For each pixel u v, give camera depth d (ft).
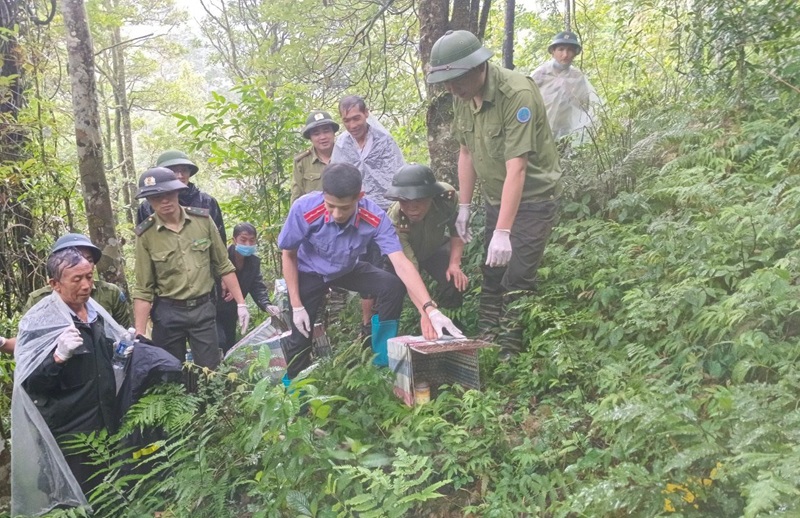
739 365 9.35
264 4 24.95
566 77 22.12
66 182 22.99
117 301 15.10
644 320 11.59
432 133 18.69
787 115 16.52
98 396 12.96
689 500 7.56
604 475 9.20
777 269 10.26
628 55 27.91
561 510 8.19
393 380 12.64
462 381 12.33
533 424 10.80
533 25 35.55
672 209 15.74
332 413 12.27
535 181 13.10
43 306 12.61
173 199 15.56
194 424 12.88
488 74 12.82
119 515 12.03
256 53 27.66
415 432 10.83
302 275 14.12
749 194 14.23
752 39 17.44
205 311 15.92
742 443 7.46
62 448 12.55
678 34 20.65
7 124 20.86
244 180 24.75
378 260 15.97
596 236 14.99
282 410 10.13
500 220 12.71
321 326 16.03
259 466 11.70
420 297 12.64
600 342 12.28
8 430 15.72
